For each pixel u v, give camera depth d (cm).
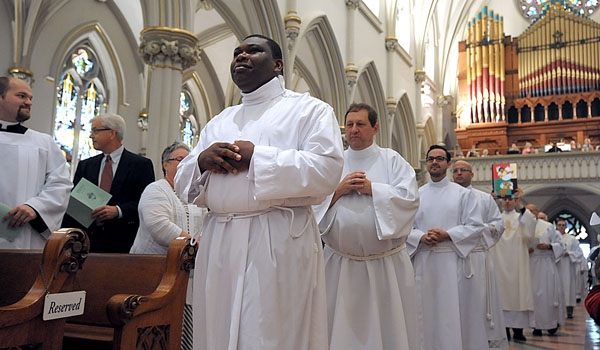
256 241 212
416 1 1981
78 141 1200
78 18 1161
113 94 1266
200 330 223
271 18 1083
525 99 2173
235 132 235
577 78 2122
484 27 2267
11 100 369
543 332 875
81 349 309
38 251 297
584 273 1650
